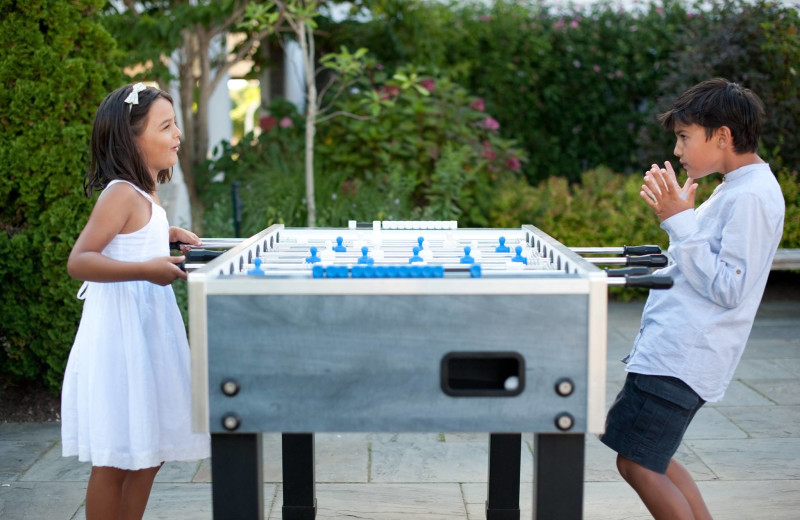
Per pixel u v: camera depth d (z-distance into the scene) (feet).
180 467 10.96
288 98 28.99
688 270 7.00
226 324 5.93
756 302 7.19
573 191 24.68
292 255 8.01
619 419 7.53
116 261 6.93
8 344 12.70
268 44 26.89
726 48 21.54
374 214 19.72
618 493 10.08
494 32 26.53
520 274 6.25
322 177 21.76
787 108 21.12
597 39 26.86
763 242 6.90
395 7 25.09
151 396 7.41
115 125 7.49
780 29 21.12
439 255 8.10
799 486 10.23
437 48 25.82
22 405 12.97
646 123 25.11
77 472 10.66
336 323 5.92
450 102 23.36
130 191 7.41
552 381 5.98
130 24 22.52
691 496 7.70
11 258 12.19
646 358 7.32
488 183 22.86
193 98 26.45
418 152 22.16
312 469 8.88
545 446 6.16
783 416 12.75
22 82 12.42
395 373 5.98
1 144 12.48
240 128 52.01
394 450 11.50
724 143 7.19
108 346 7.28
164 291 7.73
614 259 7.79
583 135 27.35
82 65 12.76
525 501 9.86
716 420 12.61
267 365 5.97
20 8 12.41
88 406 7.36
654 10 26.89
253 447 6.14
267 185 20.89
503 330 5.93
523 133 27.12
